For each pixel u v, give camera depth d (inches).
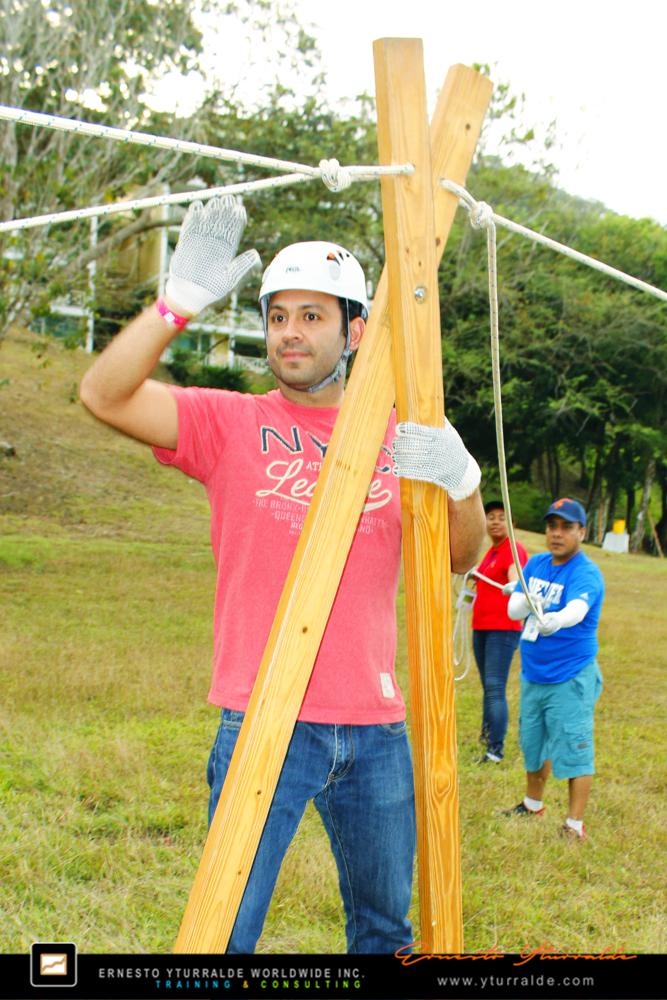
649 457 1244.5
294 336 92.5
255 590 91.0
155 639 329.7
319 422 96.0
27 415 783.7
